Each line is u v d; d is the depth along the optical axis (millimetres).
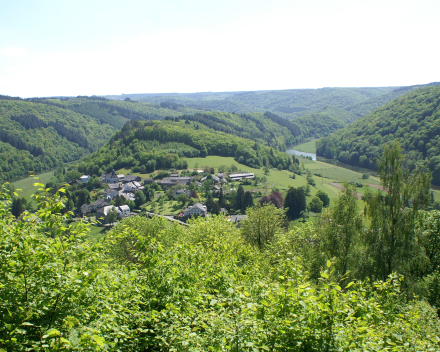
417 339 9445
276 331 7133
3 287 6723
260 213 37344
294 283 8531
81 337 5695
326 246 28031
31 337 6672
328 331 6762
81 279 7574
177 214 93875
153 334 9609
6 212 8297
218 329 7488
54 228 8078
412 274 27828
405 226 25219
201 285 11422
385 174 26688
